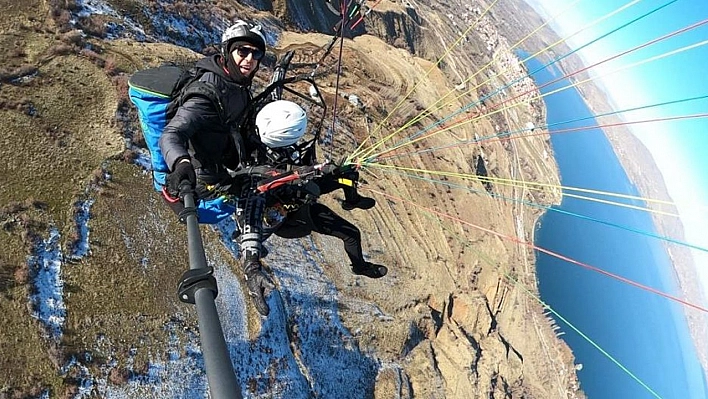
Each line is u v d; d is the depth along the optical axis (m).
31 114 29.47
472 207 61.91
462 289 50.69
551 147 127.00
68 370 23.36
